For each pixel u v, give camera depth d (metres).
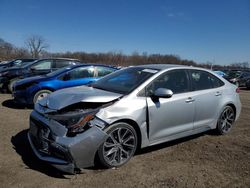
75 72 8.90
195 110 5.42
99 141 4.04
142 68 5.39
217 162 4.75
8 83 11.59
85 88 5.14
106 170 4.25
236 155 5.10
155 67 5.37
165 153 5.05
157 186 3.86
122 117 4.30
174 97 5.05
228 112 6.31
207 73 5.93
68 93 4.67
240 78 23.36
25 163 4.36
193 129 5.47
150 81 4.86
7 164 4.31
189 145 5.52
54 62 12.23
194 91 5.48
